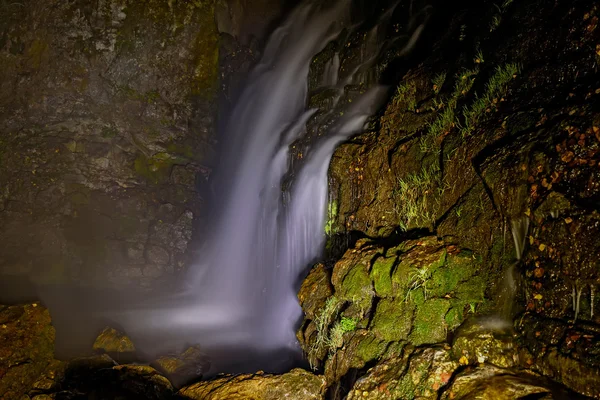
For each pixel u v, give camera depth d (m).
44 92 9.89
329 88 8.68
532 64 4.30
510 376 3.03
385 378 3.61
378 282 4.27
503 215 3.65
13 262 9.26
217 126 11.29
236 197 10.28
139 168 10.63
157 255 10.21
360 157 6.11
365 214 5.78
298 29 11.35
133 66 10.34
